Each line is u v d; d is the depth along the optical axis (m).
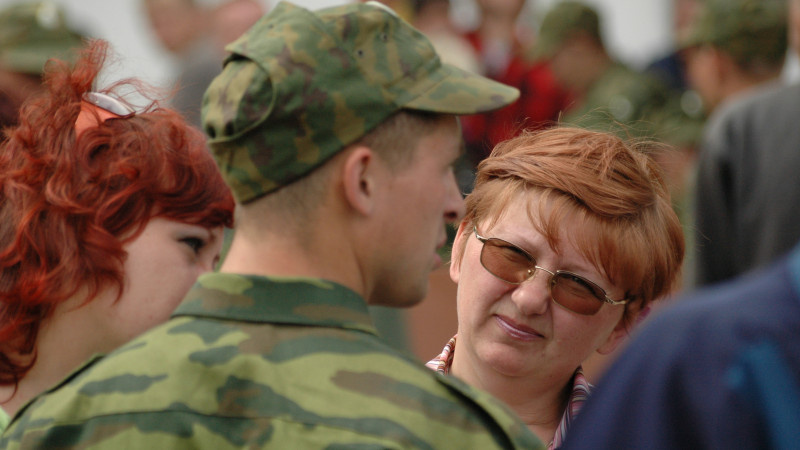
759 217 5.96
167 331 2.70
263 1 10.57
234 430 2.50
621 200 3.57
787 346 2.23
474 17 11.55
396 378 2.56
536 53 9.87
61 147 3.29
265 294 2.65
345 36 2.65
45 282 3.16
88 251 3.19
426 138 2.73
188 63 9.28
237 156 2.63
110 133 3.33
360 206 2.63
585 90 9.75
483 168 3.78
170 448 2.52
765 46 7.59
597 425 2.41
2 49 7.71
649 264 3.63
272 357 2.57
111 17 11.06
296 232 2.66
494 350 3.66
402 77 2.70
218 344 2.61
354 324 2.66
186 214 3.32
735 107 6.17
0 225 3.27
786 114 5.91
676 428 2.30
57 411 2.65
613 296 3.63
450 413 2.54
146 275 3.27
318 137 2.60
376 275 2.75
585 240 3.54
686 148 8.94
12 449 2.69
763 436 2.20
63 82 3.44
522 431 2.57
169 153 3.32
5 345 3.28
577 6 9.84
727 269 6.17
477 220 3.73
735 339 2.27
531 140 3.81
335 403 2.48
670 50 10.74
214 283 2.71
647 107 9.23
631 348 2.44
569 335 3.62
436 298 5.34
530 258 3.58
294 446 2.44
